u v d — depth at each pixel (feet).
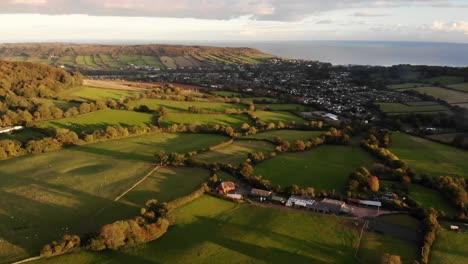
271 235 281.54
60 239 264.52
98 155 452.76
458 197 325.83
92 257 252.42
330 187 364.38
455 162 424.87
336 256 257.34
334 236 280.72
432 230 280.51
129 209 313.94
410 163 420.77
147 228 273.13
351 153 461.78
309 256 256.73
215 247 265.34
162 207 304.50
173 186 359.66
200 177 381.81
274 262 249.96
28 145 456.86
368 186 353.72
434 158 437.99
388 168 387.96
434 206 327.26
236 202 332.80
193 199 333.83
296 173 396.37
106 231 259.19
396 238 278.46
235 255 256.52
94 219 298.15
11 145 446.19
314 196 344.69
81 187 357.00
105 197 335.88
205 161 430.61
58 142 476.13
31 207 317.01
